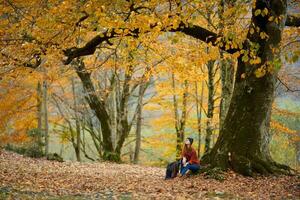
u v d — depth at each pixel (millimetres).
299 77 22188
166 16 10953
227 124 14266
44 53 13734
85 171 17781
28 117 28672
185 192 10953
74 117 30625
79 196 10500
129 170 19344
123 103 26922
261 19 12969
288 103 31422
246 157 13633
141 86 27531
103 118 26016
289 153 35562
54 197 10281
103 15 11180
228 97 18578
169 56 17141
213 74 22953
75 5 12016
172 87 25203
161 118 29344
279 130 25188
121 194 10828
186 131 30969
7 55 13820
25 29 13281
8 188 11375
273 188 11312
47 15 12648
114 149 26078
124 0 11539
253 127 13781
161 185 12469
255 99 13820
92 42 14156
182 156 14164
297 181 12094
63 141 32188
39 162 20625
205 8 13273
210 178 13156
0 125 27516
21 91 26375
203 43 16969
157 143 30281
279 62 7395
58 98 29797
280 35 13062
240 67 14234
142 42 14586
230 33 9203
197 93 27953
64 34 13281
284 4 12922
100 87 27656
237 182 12445
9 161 19688
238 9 8727
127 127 27094
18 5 13195
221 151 14000
